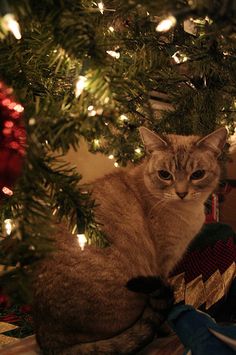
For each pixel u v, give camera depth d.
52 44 0.35
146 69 0.49
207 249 0.65
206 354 0.42
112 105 0.32
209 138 0.61
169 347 0.56
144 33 0.54
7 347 0.61
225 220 1.02
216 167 0.63
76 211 0.37
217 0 0.28
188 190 0.60
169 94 0.65
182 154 0.60
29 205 0.32
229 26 0.30
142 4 0.31
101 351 0.50
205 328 0.44
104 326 0.54
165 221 0.62
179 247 0.63
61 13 0.31
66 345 0.53
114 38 0.50
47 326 0.53
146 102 0.59
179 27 0.56
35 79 0.43
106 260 0.54
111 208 0.59
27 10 0.30
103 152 0.64
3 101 0.30
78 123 0.31
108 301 0.53
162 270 0.63
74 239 0.54
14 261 0.29
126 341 0.50
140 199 0.63
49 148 0.34
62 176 0.36
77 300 0.52
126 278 0.55
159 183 0.61
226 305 0.65
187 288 0.62
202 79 0.62
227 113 0.67
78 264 0.53
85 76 0.34
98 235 0.39
